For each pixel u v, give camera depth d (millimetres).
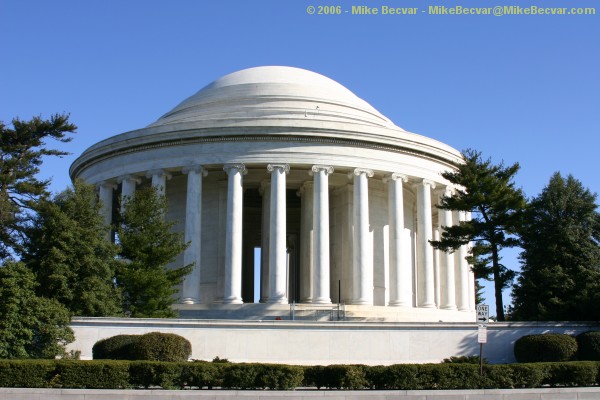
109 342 37781
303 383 33406
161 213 49781
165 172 59031
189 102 68438
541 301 48594
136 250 47281
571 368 35969
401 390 32188
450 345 44312
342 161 58062
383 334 44125
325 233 56531
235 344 42719
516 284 50188
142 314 45281
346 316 53562
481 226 48688
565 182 51062
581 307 46594
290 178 61750
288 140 57562
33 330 37844
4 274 38281
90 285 42469
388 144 59375
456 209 49688
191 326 42469
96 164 64125
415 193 65250
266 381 32625
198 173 57812
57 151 56031
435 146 62219
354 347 43750
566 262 48781
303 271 61125
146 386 32344
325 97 66812
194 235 56781
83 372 31656
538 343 41531
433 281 62562
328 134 57688
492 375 34406
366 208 58062
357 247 57312
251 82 68062
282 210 56406
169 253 48188
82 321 40906
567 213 50094
